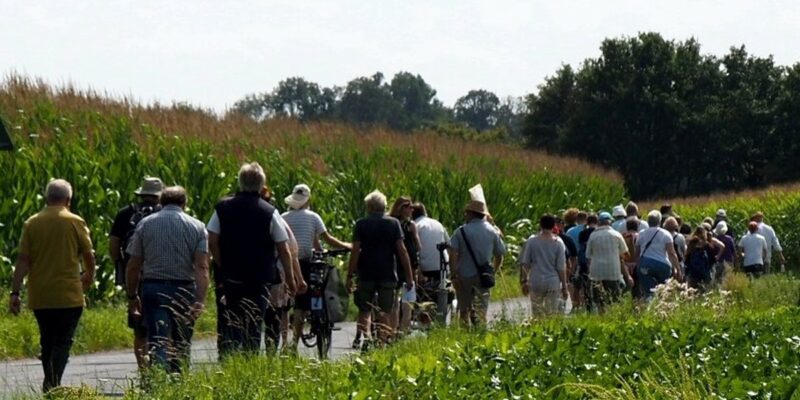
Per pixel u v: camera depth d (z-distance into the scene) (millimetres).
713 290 45969
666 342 29188
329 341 34531
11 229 50906
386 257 34938
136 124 66438
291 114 85938
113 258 30484
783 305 47469
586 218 52406
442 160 86375
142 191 30719
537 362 25922
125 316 43938
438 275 39375
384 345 31094
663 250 49812
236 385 23266
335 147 81562
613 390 21766
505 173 89625
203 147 63812
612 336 30281
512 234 81688
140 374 24625
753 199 112000
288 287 28688
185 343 26125
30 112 64312
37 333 38312
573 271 48062
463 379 23266
